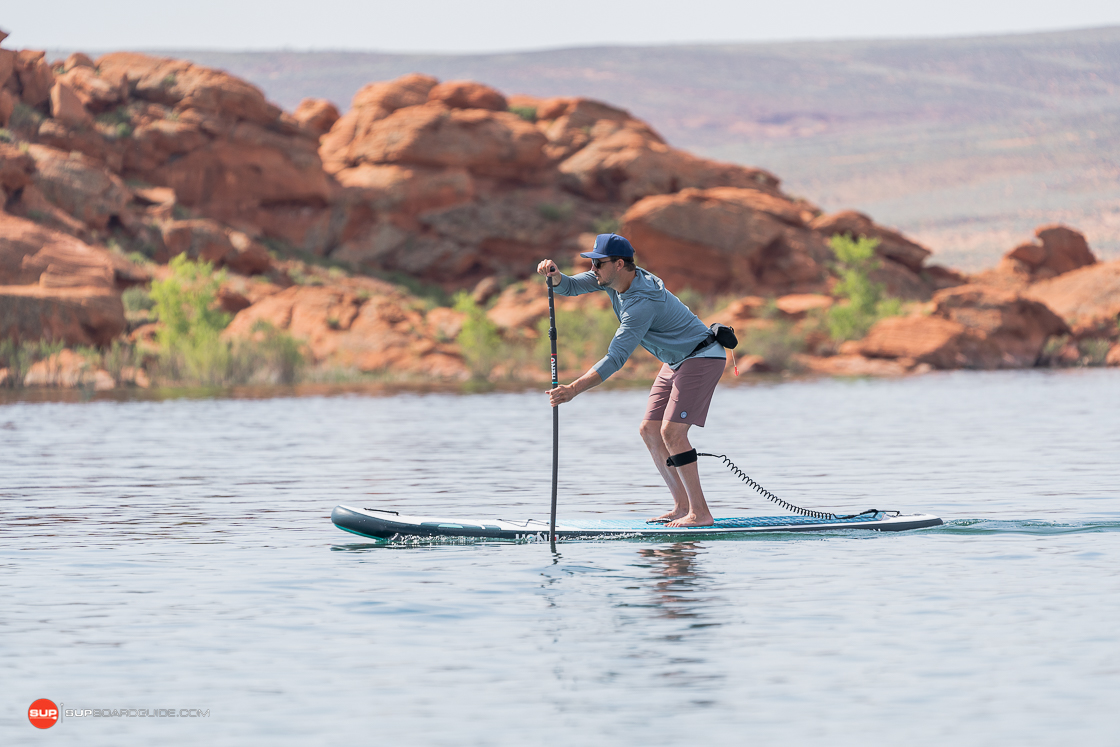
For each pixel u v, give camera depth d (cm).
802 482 3359
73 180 12294
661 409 2559
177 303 10500
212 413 6456
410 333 11994
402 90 16112
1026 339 13688
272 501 2994
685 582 1917
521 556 2180
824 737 1169
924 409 6631
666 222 14725
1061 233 17350
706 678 1370
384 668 1425
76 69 14038
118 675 1400
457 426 5597
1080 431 5019
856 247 14062
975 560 2080
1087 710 1234
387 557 2170
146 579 1962
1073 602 1720
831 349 13150
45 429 5353
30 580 1956
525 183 15900
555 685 1350
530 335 12688
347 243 14762
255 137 14125
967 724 1199
